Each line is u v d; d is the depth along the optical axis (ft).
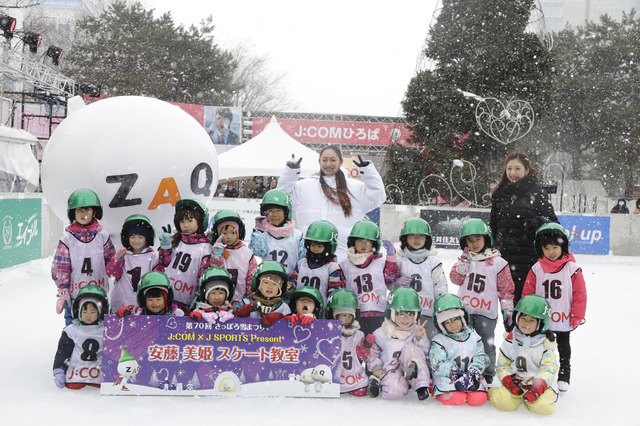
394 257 15.87
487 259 16.12
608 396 15.44
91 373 14.70
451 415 13.62
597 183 105.29
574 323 15.87
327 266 16.11
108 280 16.74
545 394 14.05
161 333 14.25
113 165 16.76
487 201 72.28
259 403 13.96
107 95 103.81
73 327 14.88
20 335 20.17
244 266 16.08
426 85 76.43
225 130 89.56
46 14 131.54
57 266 15.90
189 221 15.85
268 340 14.42
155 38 112.47
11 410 13.09
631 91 106.83
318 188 18.25
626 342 21.54
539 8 74.64
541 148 88.69
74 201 15.75
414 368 14.37
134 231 15.67
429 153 76.28
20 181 49.78
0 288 28.84
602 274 42.16
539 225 17.66
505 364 14.99
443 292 16.07
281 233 16.34
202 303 14.79
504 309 15.98
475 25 74.33
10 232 33.47
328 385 14.48
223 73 115.44
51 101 61.67
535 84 73.87
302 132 94.17
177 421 12.63
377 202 18.58
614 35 114.52
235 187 70.64
